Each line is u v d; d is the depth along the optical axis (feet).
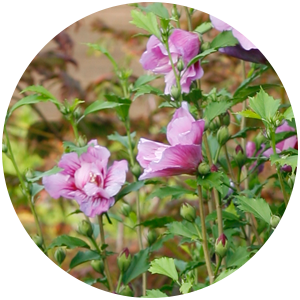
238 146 4.36
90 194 4.23
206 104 4.40
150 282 5.39
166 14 4.30
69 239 4.31
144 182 4.38
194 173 3.91
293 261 3.82
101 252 4.33
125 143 4.67
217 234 4.29
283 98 5.12
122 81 4.75
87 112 4.32
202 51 4.20
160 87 5.82
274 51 4.21
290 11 4.37
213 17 4.22
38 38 6.19
